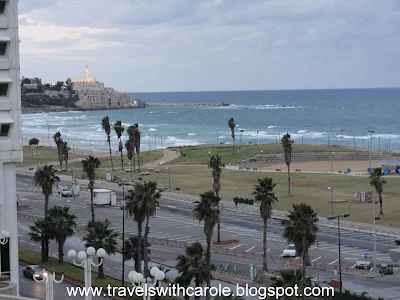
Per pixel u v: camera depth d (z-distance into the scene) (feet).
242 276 332.39
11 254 260.83
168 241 409.49
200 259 274.57
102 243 326.85
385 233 437.17
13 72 261.03
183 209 531.50
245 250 393.29
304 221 269.64
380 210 495.82
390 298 289.53
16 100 262.06
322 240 418.10
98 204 542.57
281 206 533.96
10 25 259.19
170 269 337.31
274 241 417.08
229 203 552.82
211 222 297.12
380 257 375.25
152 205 308.40
